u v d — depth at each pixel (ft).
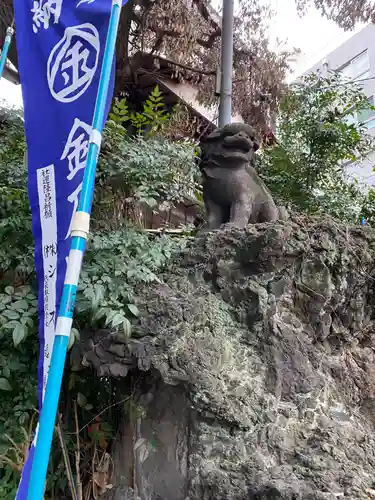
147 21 22.81
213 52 25.61
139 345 7.73
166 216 15.72
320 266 9.24
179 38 23.59
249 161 11.43
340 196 18.92
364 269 10.13
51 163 7.95
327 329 9.62
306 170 18.62
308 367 8.63
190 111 24.72
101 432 9.40
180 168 11.50
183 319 8.04
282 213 11.60
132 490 8.41
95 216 11.04
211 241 9.41
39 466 4.90
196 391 7.52
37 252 7.75
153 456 8.33
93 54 8.03
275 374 8.30
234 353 8.27
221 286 8.95
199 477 7.27
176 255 9.90
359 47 36.83
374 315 10.94
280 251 8.54
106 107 7.24
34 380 9.61
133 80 24.58
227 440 7.55
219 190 11.01
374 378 9.98
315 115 18.98
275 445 7.63
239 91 25.25
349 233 10.16
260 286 8.82
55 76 8.46
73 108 7.93
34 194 8.02
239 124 11.31
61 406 9.89
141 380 8.73
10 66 23.77
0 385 9.14
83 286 8.36
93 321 8.19
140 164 10.81
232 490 6.87
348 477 7.00
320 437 7.87
